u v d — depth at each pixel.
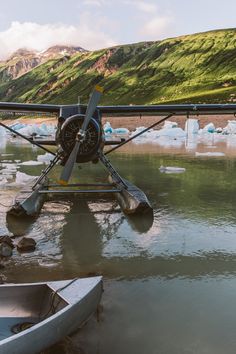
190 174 17.22
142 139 45.22
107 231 8.84
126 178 16.19
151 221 9.64
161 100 152.88
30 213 9.94
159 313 5.10
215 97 131.38
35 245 7.81
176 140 43.47
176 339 4.50
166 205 11.28
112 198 12.27
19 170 18.44
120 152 28.66
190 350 4.30
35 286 4.70
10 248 7.40
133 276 6.36
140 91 171.38
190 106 12.70
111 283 6.08
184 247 7.77
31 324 4.51
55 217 10.04
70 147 10.87
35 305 4.71
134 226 9.23
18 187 13.77
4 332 4.33
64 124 10.78
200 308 5.24
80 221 9.66
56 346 4.34
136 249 7.65
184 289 5.85
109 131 54.56
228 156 24.97
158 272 6.52
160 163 21.52
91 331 4.65
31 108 12.52
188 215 10.18
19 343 3.56
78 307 4.25
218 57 181.62
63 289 4.55
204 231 8.81
